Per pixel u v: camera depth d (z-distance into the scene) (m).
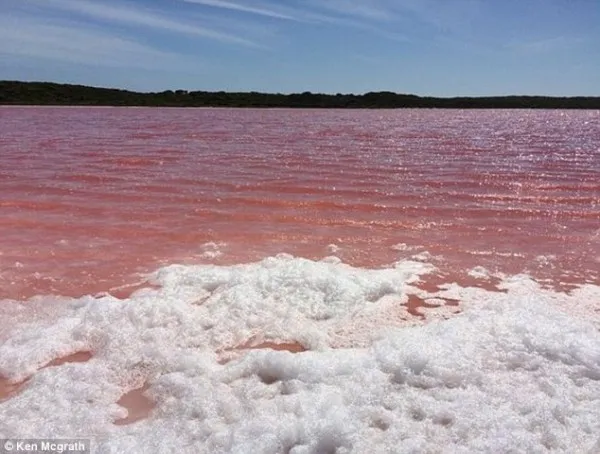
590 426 3.38
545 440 3.29
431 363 4.07
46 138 24.52
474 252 7.47
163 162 16.50
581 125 45.81
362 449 3.24
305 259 6.66
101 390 3.99
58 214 9.73
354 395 3.76
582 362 4.08
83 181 13.08
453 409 3.58
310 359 4.18
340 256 7.29
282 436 3.37
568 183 13.24
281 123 41.56
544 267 6.80
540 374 3.97
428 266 6.84
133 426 3.58
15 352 4.49
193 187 12.39
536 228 8.87
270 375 4.14
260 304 5.35
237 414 3.64
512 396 3.71
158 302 5.30
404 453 3.20
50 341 4.66
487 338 4.48
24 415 3.64
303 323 5.04
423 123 46.09
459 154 19.77
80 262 7.00
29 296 5.80
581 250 7.57
